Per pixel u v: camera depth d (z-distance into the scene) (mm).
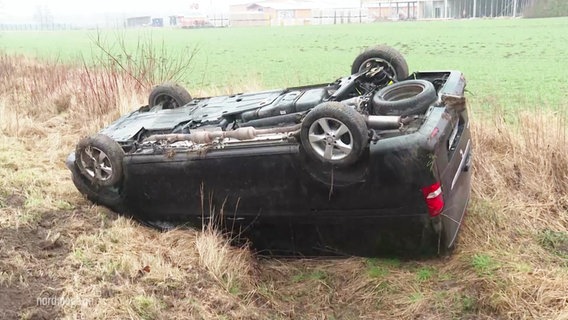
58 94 10766
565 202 5551
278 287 4660
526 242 4918
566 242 4926
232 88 10508
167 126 5637
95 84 10289
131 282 4352
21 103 10586
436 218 4258
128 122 6176
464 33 36312
